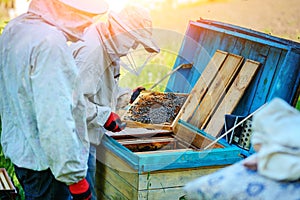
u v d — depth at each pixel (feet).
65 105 6.12
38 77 6.08
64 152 6.14
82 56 7.79
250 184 4.22
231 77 9.11
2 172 8.76
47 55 6.09
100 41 7.89
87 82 7.72
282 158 4.12
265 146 4.32
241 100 8.82
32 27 6.39
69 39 6.68
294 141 4.15
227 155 7.92
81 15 6.50
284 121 4.32
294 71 8.06
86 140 6.75
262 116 4.43
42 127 6.10
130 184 7.69
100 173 8.92
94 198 8.59
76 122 6.65
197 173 7.79
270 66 8.52
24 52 6.20
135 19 7.89
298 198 3.96
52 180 6.75
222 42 9.76
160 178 7.55
